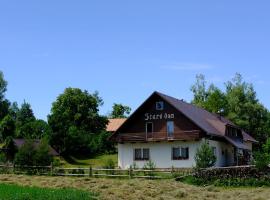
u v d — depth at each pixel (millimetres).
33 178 44344
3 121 90812
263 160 41375
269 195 33906
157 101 61500
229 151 68625
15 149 74875
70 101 109938
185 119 59531
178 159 59156
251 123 93125
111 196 31172
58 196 27562
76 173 49375
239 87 95875
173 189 36438
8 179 42719
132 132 62375
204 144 51469
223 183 41344
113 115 146250
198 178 43031
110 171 48094
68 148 85875
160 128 60844
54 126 86312
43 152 52219
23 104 149125
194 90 104750
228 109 95375
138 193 33438
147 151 61219
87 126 109125
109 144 92375
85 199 27688
